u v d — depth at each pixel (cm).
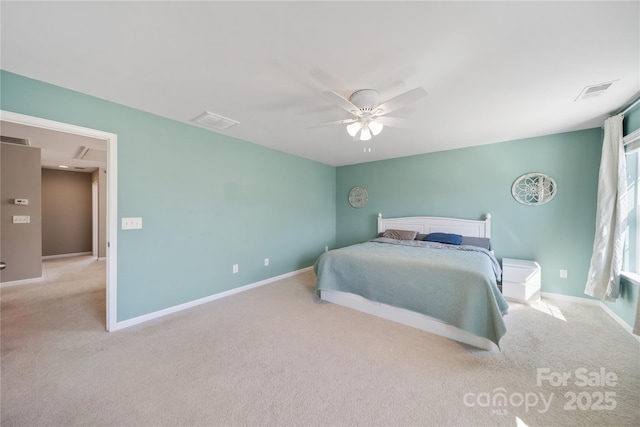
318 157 481
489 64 180
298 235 472
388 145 397
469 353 211
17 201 397
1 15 135
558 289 340
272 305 315
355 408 153
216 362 197
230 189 355
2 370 185
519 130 326
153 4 129
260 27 145
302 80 204
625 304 251
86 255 639
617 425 140
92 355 205
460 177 412
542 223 351
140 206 266
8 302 318
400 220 467
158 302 280
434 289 243
